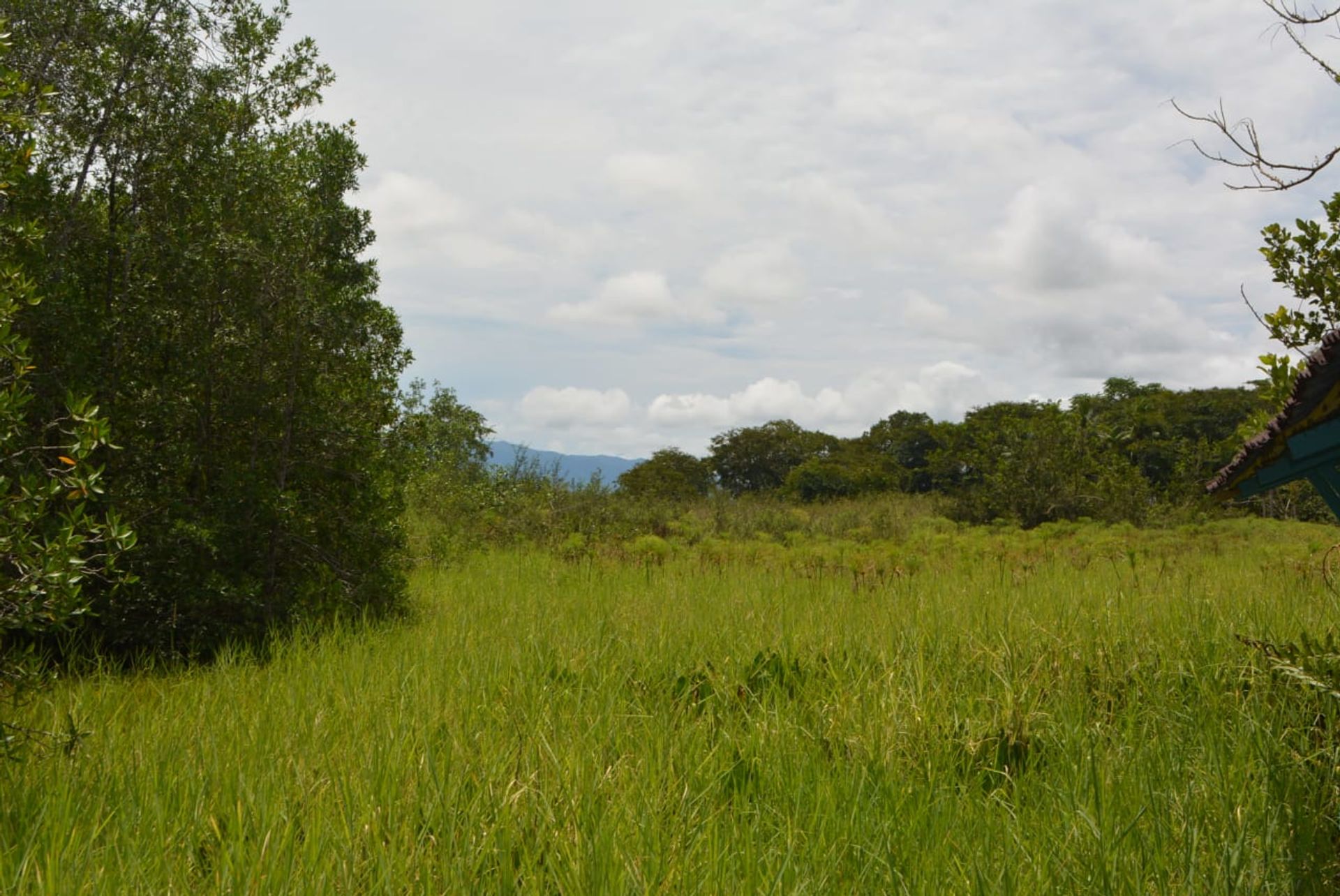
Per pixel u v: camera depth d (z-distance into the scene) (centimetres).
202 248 1059
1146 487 2739
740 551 1725
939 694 650
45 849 404
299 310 1101
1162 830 446
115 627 948
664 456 6288
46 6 1018
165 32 1114
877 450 7494
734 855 401
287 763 502
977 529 2434
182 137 1092
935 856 412
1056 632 795
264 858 383
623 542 1933
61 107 1030
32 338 967
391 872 374
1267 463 496
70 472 571
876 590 1134
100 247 1055
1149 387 6356
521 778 492
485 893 375
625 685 691
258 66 1184
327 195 1198
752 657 749
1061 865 409
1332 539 1783
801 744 556
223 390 1095
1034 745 581
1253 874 413
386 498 1184
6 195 694
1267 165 581
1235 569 1344
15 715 619
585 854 396
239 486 1033
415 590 1321
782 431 7194
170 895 363
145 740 554
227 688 709
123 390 1036
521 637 851
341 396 1195
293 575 1088
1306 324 835
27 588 537
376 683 698
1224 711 616
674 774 506
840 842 427
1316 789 495
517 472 2434
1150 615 854
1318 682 564
